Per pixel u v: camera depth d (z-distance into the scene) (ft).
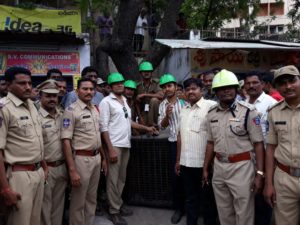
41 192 11.69
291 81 10.30
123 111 15.51
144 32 37.91
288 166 10.51
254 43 27.66
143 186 16.97
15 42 25.57
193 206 14.39
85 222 14.34
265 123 13.66
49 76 16.07
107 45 24.27
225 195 12.41
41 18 27.68
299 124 10.28
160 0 38.45
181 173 14.51
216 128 12.34
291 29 44.50
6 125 10.72
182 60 31.60
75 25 28.07
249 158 11.96
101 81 19.51
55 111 13.44
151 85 19.60
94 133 13.71
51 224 13.60
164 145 16.46
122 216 16.25
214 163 12.56
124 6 24.38
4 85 17.13
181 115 14.46
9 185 10.81
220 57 30.58
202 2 41.50
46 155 12.98
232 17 41.11
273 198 11.09
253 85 14.03
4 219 11.55
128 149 15.96
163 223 15.64
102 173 16.94
